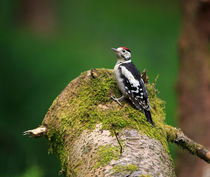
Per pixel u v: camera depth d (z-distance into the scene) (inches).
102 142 195.5
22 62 791.1
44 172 536.4
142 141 197.0
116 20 1087.0
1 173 545.3
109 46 931.3
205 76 530.3
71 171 204.1
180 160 516.7
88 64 805.9
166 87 716.7
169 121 616.4
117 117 210.8
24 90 722.8
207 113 529.3
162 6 1154.7
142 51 893.8
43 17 1080.8
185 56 544.4
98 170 181.8
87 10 1136.8
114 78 247.8
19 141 589.3
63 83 741.9
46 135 246.2
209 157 247.1
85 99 227.0
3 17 1062.4
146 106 236.2
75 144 210.8
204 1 506.9
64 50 861.8
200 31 529.3
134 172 174.2
